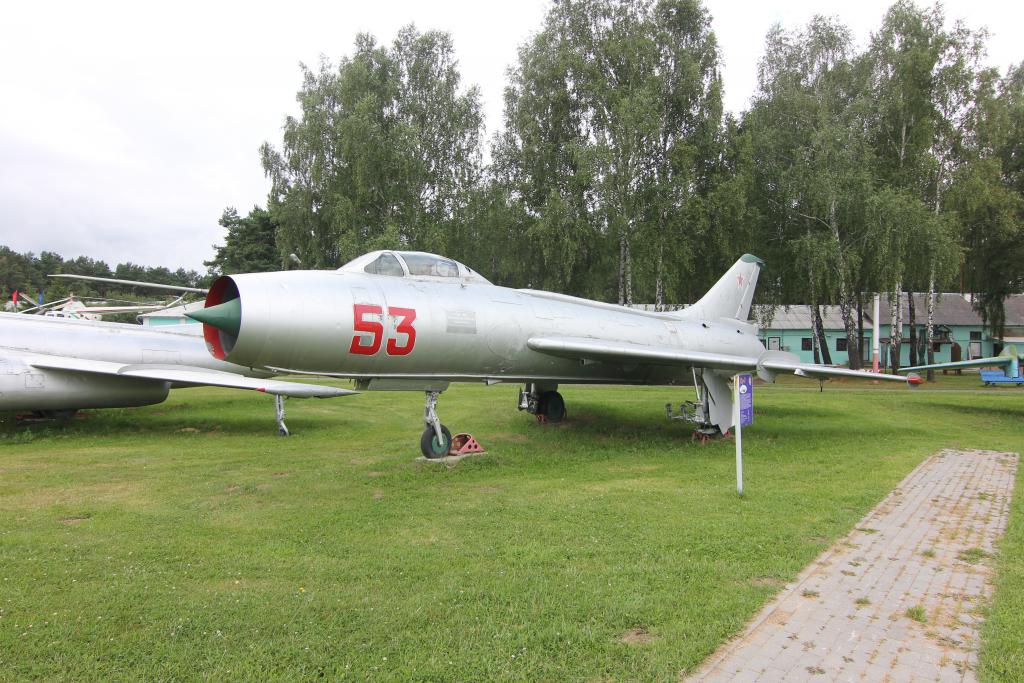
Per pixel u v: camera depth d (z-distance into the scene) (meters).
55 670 3.24
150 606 3.99
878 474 8.49
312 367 7.79
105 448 10.63
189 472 8.52
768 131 28.25
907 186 26.94
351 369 8.09
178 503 6.79
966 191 26.92
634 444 11.08
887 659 3.47
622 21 27.34
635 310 12.43
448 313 8.82
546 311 10.48
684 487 7.65
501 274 30.98
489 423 13.65
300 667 3.29
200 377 12.46
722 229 26.08
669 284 25.83
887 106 27.89
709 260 27.30
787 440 11.67
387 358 8.24
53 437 11.82
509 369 9.89
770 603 4.21
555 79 27.34
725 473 8.55
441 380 9.31
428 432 9.33
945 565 4.98
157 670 3.25
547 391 13.72
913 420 14.79
